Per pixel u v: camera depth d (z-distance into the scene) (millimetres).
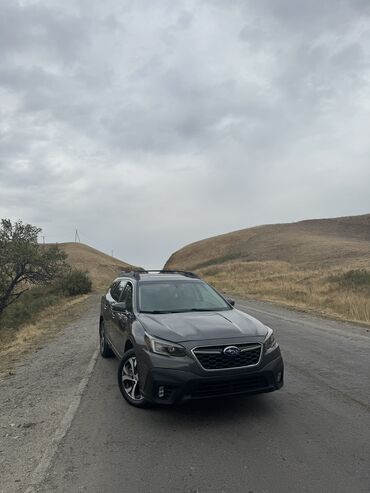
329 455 4312
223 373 5102
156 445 4707
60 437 5020
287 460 4234
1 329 22172
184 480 3938
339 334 11875
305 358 8750
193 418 5461
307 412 5539
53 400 6551
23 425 5566
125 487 3859
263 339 5480
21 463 4465
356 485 3738
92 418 5609
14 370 8938
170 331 5496
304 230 122688
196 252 131125
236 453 4434
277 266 64125
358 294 23500
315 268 55406
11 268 29438
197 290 7277
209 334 5379
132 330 6004
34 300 35031
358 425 5066
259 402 5980
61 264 31281
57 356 10016
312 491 3668
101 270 90625
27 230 29375
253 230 135625
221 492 3717
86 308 23781
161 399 5215
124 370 6098
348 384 6781
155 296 6934
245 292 31688
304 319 15477
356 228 119000
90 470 4199
